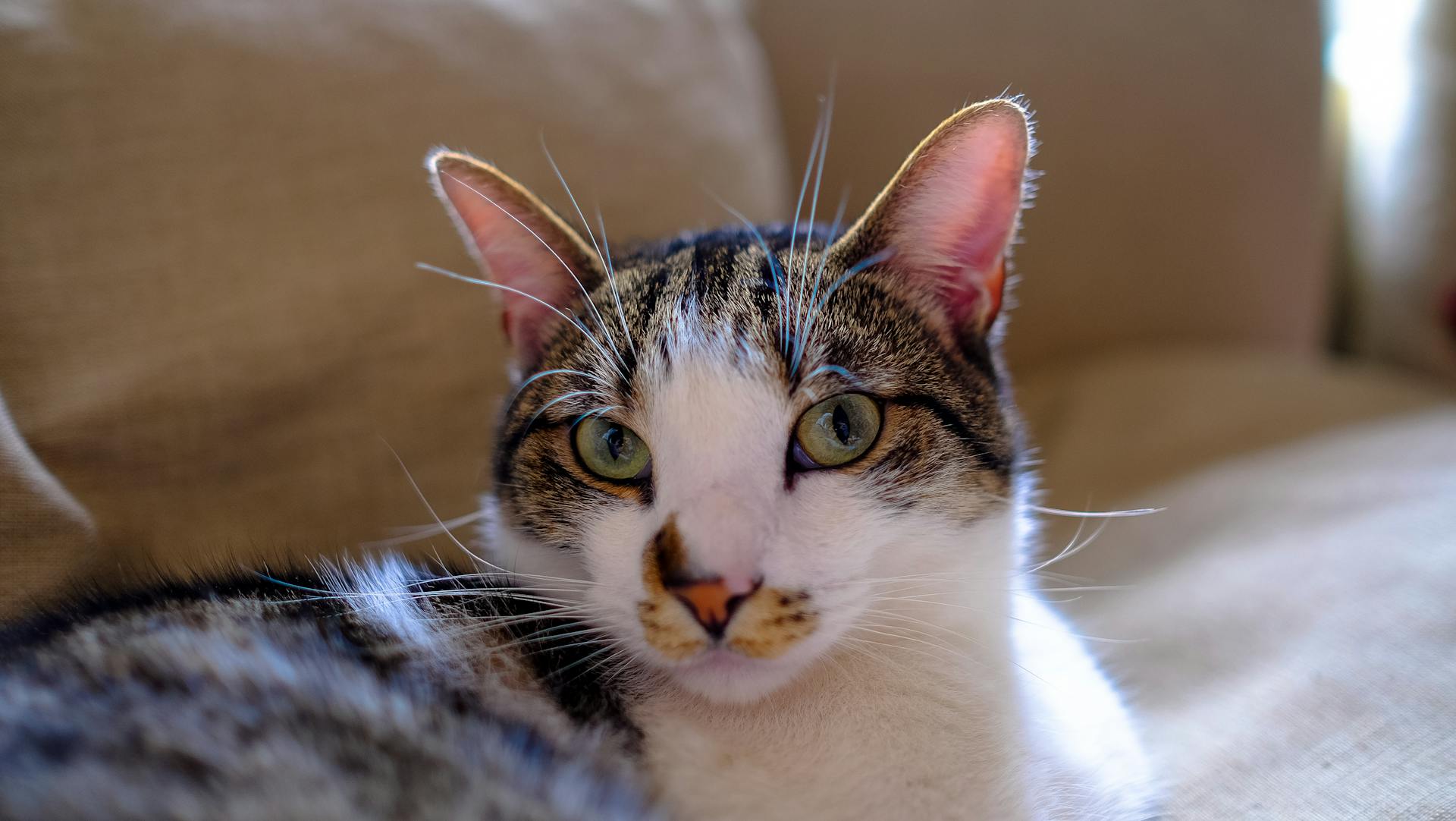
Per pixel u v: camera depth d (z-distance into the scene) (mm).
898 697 299
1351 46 660
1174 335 596
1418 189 618
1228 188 576
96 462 338
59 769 244
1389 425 474
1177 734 333
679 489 292
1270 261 596
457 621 302
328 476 369
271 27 369
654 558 290
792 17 523
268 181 362
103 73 349
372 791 251
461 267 385
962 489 307
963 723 298
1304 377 534
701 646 289
